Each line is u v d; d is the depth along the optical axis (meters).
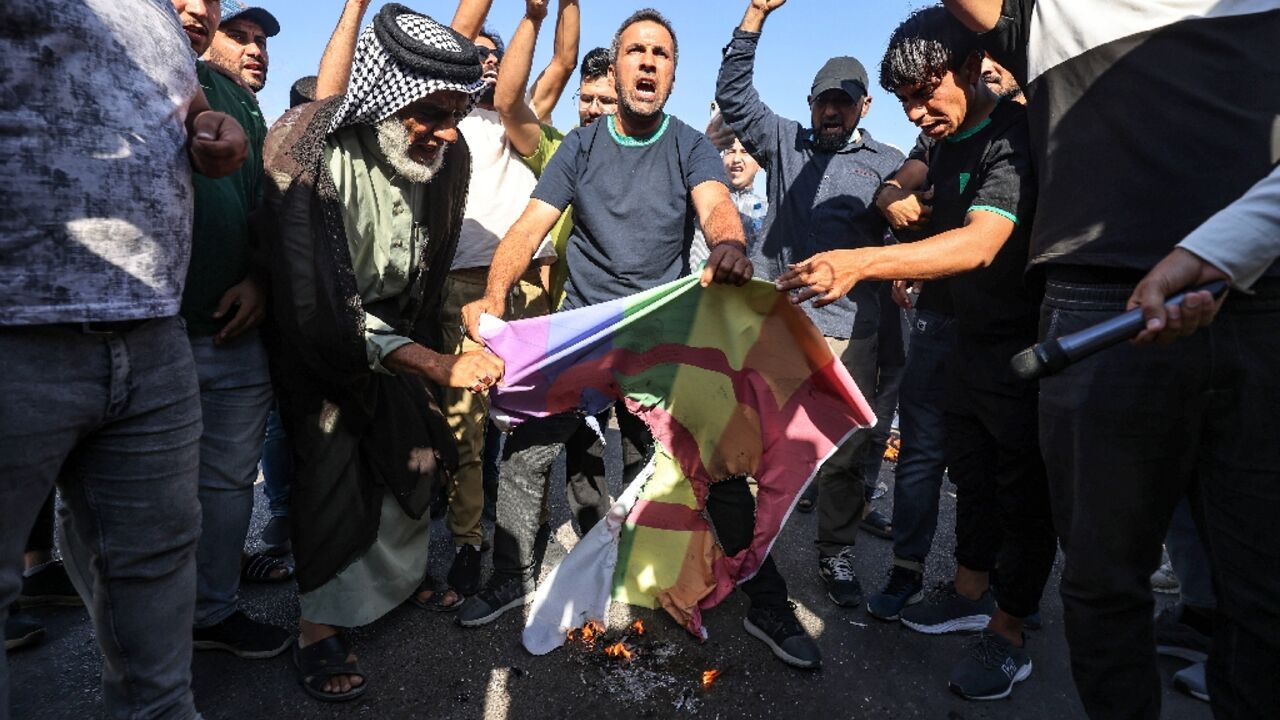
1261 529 1.24
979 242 1.66
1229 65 1.22
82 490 1.32
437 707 1.95
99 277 1.14
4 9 1.00
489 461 3.23
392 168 1.99
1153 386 1.28
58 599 2.30
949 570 2.97
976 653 2.13
